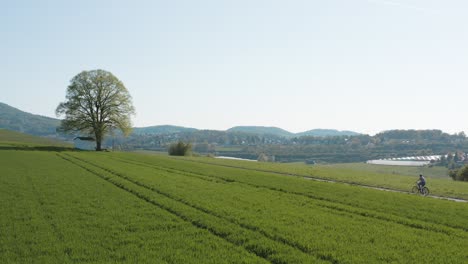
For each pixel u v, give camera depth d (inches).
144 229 757.9
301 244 662.5
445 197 1520.7
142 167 2213.3
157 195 1152.2
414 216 956.0
